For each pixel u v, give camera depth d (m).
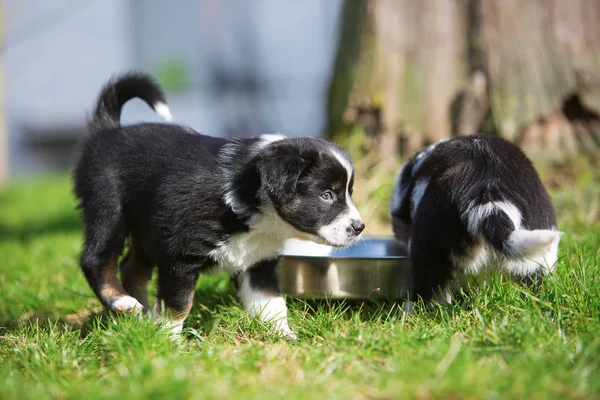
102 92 4.79
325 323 3.80
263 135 4.27
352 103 7.35
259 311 4.04
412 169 4.63
